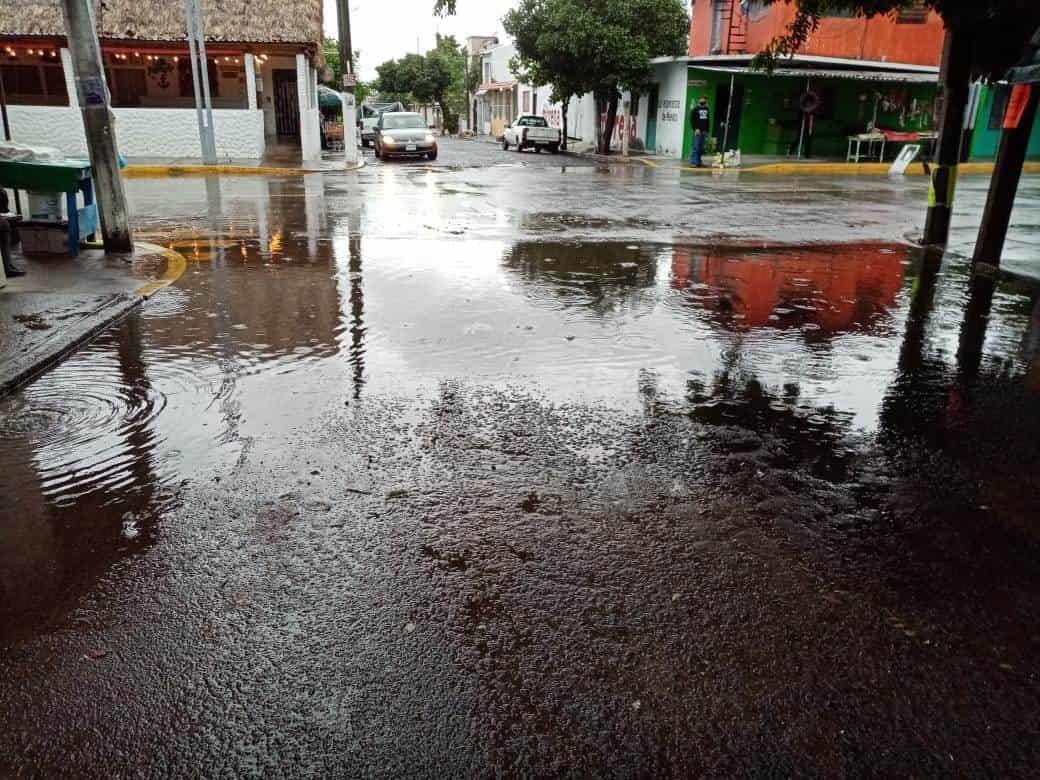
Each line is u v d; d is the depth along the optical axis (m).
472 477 4.21
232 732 2.49
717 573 3.37
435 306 7.74
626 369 6.02
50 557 3.41
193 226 12.52
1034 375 6.12
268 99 33.31
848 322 7.59
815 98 29.09
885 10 9.41
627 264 10.11
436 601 3.15
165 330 6.77
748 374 5.99
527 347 6.50
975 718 2.60
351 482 4.12
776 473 4.33
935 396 5.61
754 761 2.42
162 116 24.39
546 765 2.39
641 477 4.25
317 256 10.14
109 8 22.88
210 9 23.39
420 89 65.69
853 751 2.46
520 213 14.58
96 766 2.36
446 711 2.58
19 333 6.30
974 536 3.72
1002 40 9.91
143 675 2.73
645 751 2.45
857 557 3.52
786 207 16.50
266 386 5.48
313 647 2.88
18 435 4.60
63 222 9.59
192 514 3.77
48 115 23.00
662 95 32.12
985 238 10.34
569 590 3.23
